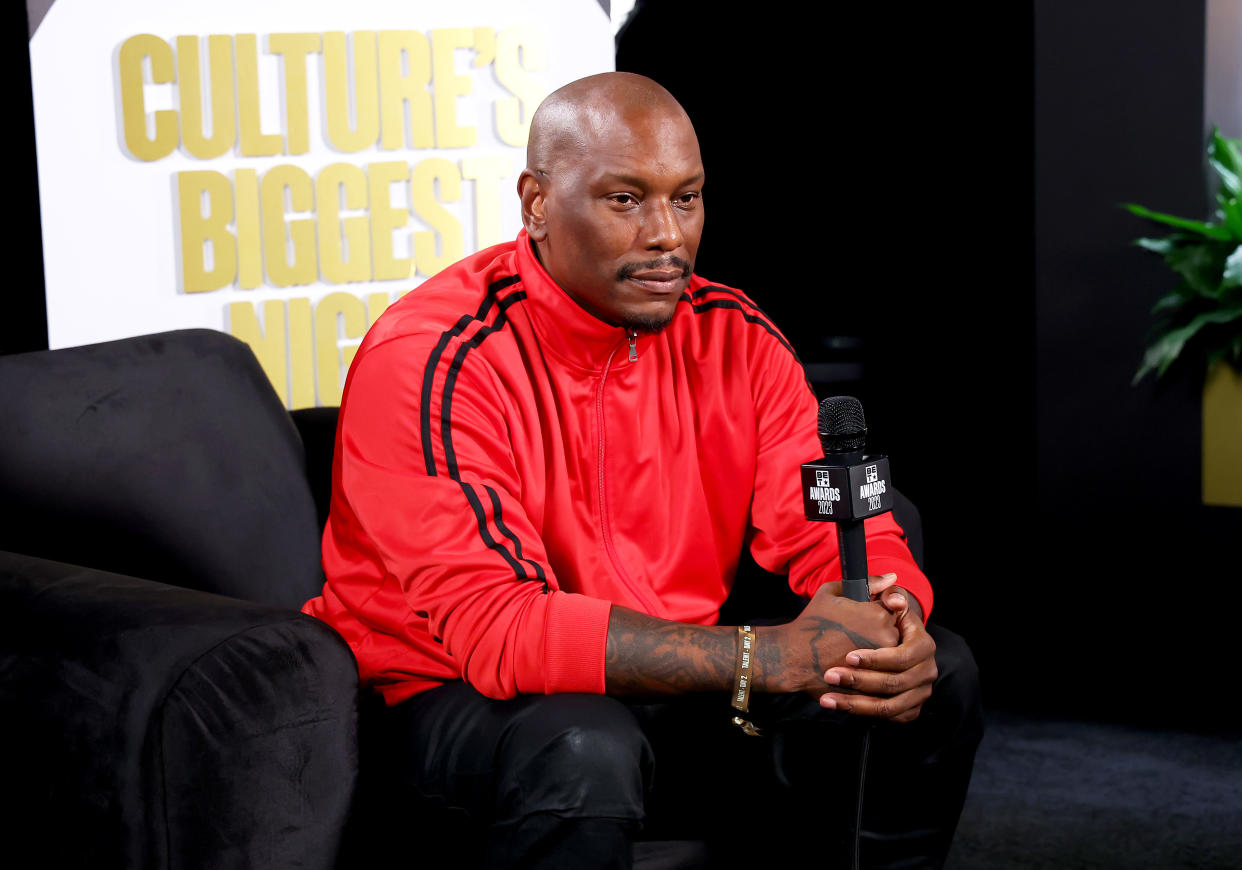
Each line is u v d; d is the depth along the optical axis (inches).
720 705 66.9
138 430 71.9
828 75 208.8
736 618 78.1
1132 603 140.7
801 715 65.3
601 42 123.2
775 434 74.4
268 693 53.2
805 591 72.0
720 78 214.4
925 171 203.0
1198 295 131.4
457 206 119.0
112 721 51.7
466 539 60.6
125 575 62.5
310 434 83.8
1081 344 141.0
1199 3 132.3
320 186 113.2
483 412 64.4
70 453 68.9
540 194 67.2
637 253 64.2
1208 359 132.2
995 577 161.3
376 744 62.2
